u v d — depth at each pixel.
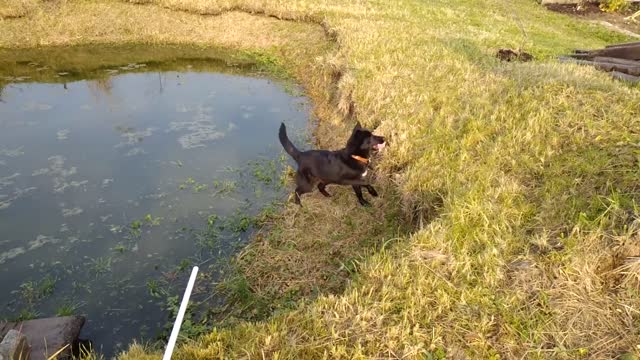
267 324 1.88
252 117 4.95
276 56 6.83
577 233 2.02
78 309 2.52
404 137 3.33
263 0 7.57
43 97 5.42
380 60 4.77
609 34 8.19
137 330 2.39
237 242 3.04
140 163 3.99
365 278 2.11
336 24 6.37
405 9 7.88
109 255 2.92
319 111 4.95
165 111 5.06
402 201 2.92
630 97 3.11
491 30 7.21
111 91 5.64
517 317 1.79
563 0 10.27
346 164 2.91
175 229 3.18
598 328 1.73
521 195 2.41
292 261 2.78
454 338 1.76
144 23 7.43
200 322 2.41
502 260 2.03
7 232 3.08
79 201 3.44
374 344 1.75
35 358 1.96
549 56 5.38
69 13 7.30
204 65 6.70
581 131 2.76
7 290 2.63
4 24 6.93
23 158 4.01
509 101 3.43
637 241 1.91
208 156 4.12
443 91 3.89
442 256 2.08
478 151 2.91
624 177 2.28
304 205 3.28
